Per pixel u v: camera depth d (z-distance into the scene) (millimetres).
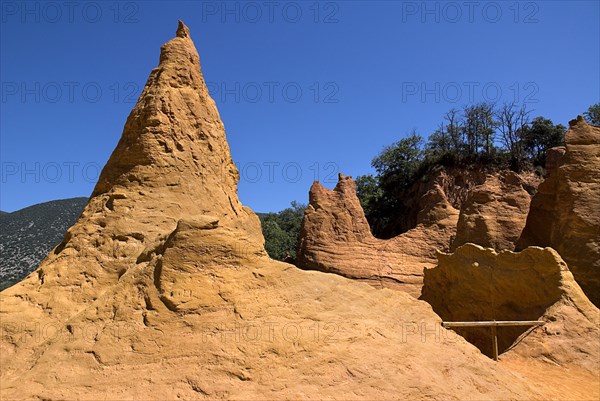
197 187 14617
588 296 18594
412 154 66500
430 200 41219
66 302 11109
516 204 28156
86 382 8516
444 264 20266
